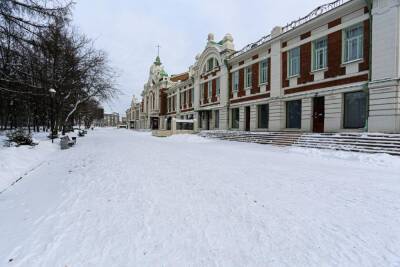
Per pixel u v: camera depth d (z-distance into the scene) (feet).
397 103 41.14
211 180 22.63
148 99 198.39
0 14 28.14
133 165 30.50
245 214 14.78
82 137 98.68
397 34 41.16
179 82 139.23
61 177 25.03
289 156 39.04
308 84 58.65
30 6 29.48
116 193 18.94
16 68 37.09
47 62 50.16
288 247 11.18
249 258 10.32
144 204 16.46
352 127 49.80
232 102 89.04
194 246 11.22
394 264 9.96
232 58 87.56
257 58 76.02
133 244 11.40
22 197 18.72
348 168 29.07
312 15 59.36
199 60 110.22
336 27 52.03
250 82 80.48
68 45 67.92
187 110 128.57
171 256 10.44
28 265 9.91
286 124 66.44
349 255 10.59
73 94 83.87
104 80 83.25
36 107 83.61
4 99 54.54
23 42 31.63
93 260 10.16
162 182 21.99
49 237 12.16
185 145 59.47
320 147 45.52
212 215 14.61
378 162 31.89
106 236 12.16
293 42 63.00
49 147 51.37
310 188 20.17
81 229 12.95
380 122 42.98
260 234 12.34
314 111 58.13
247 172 26.17
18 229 13.17
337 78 51.78
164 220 13.92
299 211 15.26
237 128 87.92
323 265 9.88
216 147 53.72
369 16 45.42
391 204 16.52
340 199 17.48
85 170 28.12
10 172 25.86
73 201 17.31
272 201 17.02
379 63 43.34
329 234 12.39
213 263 9.96
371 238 12.03
